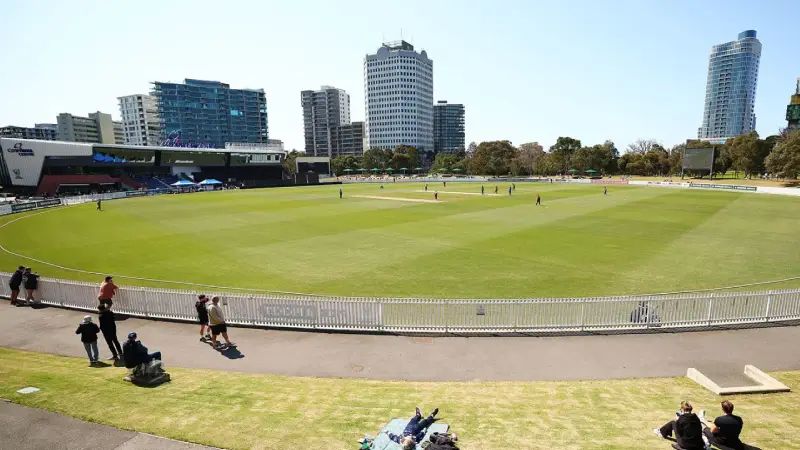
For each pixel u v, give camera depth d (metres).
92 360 13.71
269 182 126.00
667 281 23.56
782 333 15.82
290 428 8.84
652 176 145.38
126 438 8.20
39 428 8.52
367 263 28.23
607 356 14.22
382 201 69.94
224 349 15.19
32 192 104.69
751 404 10.61
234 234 40.12
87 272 27.30
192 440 8.15
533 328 16.42
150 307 18.36
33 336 16.53
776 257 28.70
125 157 111.12
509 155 163.75
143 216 55.38
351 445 8.19
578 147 155.25
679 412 8.81
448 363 13.88
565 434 8.83
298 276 25.45
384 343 15.52
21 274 20.59
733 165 122.88
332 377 12.95
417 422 8.62
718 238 35.25
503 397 11.01
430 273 25.61
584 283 23.31
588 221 45.03
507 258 29.03
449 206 60.94
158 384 11.55
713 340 15.34
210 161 131.50
